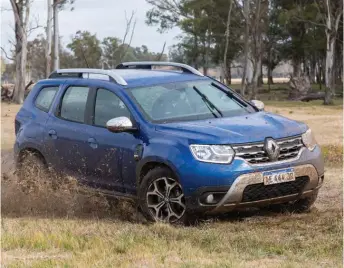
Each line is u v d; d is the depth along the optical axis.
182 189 7.86
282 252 6.61
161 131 8.28
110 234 7.47
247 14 55.41
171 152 7.98
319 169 8.35
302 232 7.36
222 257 6.45
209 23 73.38
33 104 10.27
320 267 6.07
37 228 7.97
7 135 22.17
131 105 8.74
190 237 7.23
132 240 7.07
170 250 6.73
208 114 8.73
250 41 62.91
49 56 46.38
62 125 9.55
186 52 85.81
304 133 8.37
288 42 81.50
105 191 8.98
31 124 10.05
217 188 7.69
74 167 9.37
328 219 7.92
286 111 37.91
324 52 76.19
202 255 6.52
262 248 6.74
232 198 7.73
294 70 84.75
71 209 9.32
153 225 7.73
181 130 8.13
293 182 8.08
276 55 90.44
